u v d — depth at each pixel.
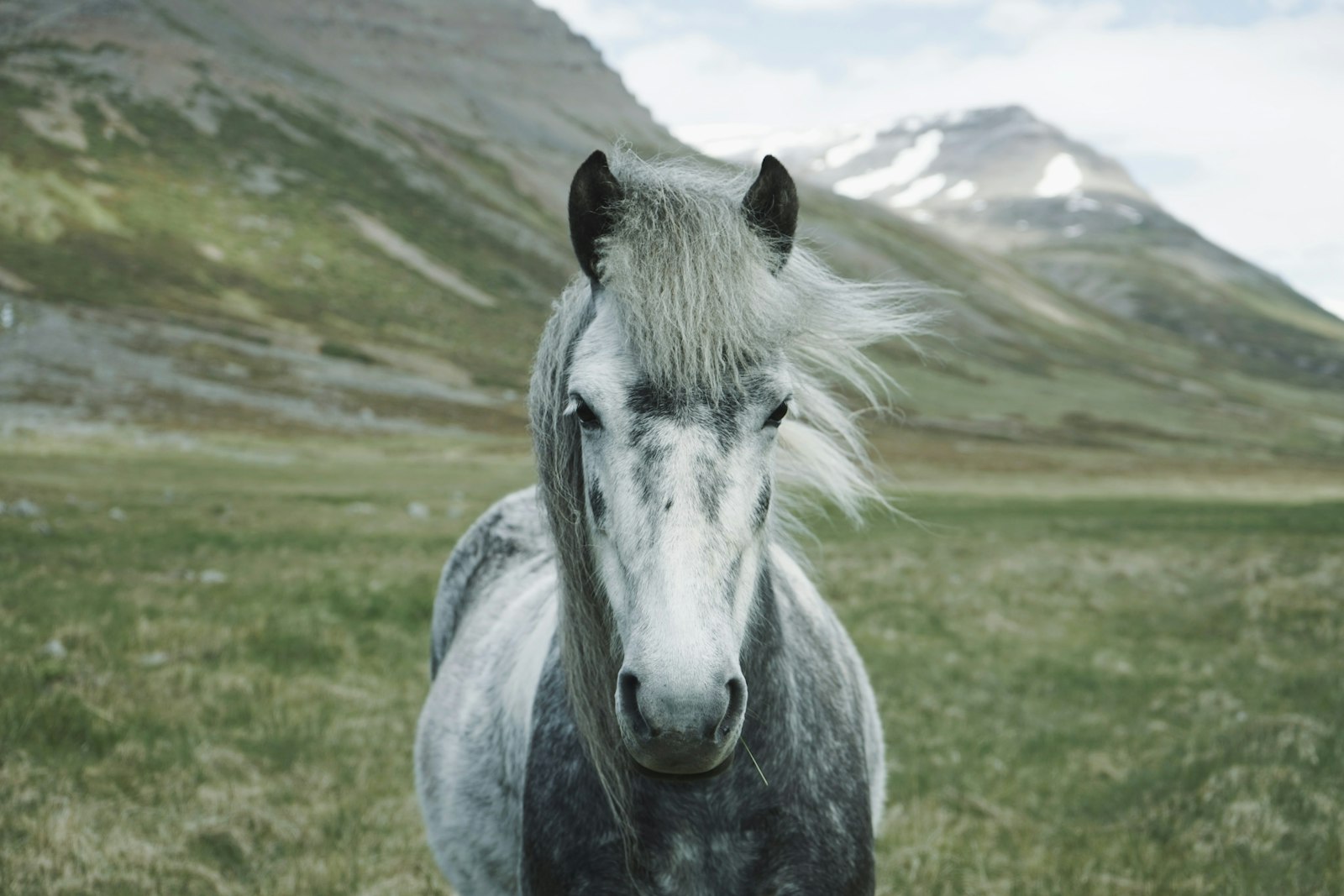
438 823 3.63
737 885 2.61
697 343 2.26
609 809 2.62
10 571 11.13
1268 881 4.88
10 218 76.19
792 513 3.49
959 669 10.48
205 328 68.25
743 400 2.37
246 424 51.12
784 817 2.63
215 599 10.86
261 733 6.70
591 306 2.63
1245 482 69.75
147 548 14.45
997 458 73.06
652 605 2.22
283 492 27.14
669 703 2.12
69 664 7.25
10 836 4.80
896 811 6.18
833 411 2.94
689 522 2.26
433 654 4.91
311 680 8.16
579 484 2.69
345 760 6.45
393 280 93.50
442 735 3.72
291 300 81.25
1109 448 88.81
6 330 56.78
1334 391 167.12
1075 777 6.96
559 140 191.38
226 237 88.44
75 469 28.86
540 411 2.81
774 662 2.68
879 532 24.09
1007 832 5.91
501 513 4.78
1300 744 6.57
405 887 4.82
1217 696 8.98
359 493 28.50
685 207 2.38
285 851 5.13
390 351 76.44
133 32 120.38
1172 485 64.25
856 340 2.84
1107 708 9.19
